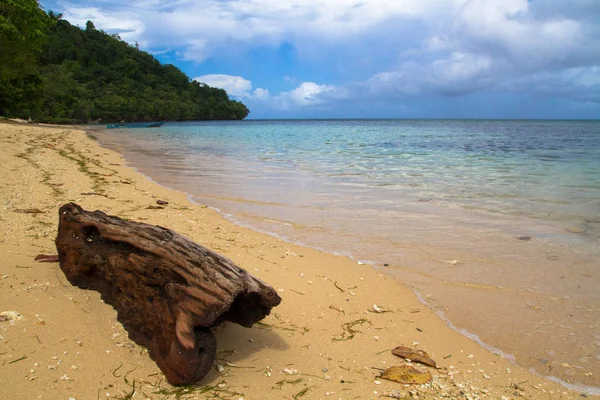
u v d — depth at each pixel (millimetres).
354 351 3982
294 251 6707
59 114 80500
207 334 3400
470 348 4145
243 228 7914
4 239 5965
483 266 6184
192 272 3424
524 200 10469
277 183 12891
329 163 18516
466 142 35312
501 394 3418
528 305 5023
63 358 3418
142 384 3229
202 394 3184
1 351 3436
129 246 3973
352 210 9422
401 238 7441
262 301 3619
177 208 9227
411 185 12602
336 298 5129
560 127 88062
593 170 16156
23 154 16109
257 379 3424
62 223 4613
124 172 14633
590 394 3461
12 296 4289
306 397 3246
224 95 186375
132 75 147375
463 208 9625
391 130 67688
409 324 4578
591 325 4559
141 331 3682
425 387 3459
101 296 4332
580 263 6266
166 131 56562
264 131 59969
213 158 20531
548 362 3922
